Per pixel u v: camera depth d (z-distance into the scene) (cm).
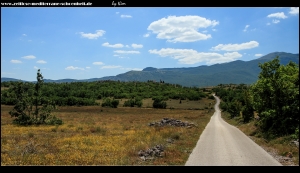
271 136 2186
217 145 1822
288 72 2538
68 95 14438
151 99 16262
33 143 1786
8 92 4119
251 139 2227
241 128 3459
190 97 17138
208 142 1989
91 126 3609
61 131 2920
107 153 1501
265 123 2484
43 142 1944
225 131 3012
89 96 14938
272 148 1714
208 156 1402
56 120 4228
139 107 12531
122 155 1419
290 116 2200
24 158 1324
